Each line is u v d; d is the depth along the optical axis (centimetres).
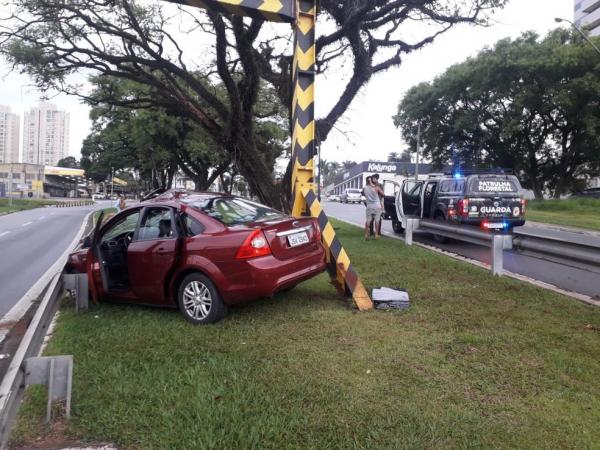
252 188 1356
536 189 4219
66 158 10381
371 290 652
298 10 681
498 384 385
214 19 1155
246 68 1259
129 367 428
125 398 370
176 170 4200
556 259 707
